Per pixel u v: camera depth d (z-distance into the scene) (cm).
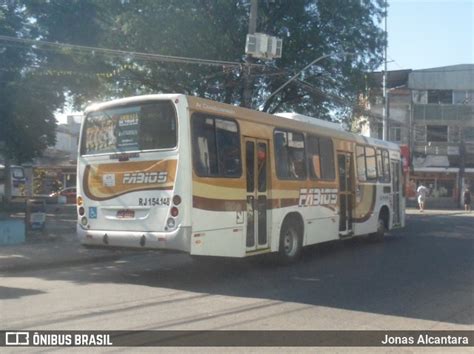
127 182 1114
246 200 1192
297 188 1371
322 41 2555
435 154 5041
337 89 2692
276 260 1334
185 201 1047
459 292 1041
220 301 945
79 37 2384
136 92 2670
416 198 4944
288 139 1354
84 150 1180
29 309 874
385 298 980
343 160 1617
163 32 2339
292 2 2531
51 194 4644
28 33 2281
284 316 841
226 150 1145
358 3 2600
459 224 2758
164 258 1512
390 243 1878
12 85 2311
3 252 1516
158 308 887
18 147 2725
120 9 2431
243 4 2475
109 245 1131
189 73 2416
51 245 1678
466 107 5041
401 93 5056
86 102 2603
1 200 3681
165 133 1077
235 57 2431
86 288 1068
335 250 1680
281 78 2528
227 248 1134
